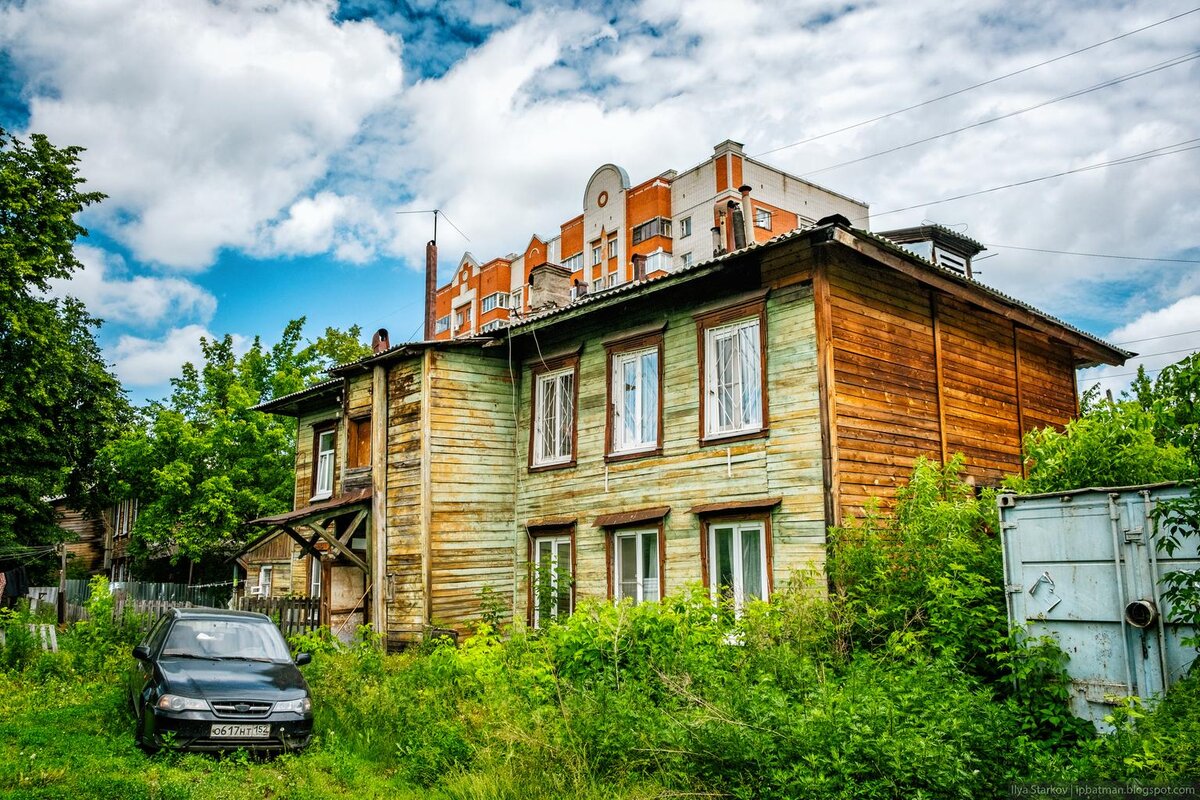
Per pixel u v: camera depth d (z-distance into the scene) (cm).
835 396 1184
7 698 1203
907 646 884
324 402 2245
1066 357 1744
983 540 1035
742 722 681
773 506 1225
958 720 664
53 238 2658
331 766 849
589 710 775
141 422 3416
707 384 1370
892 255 1252
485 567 1638
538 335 1708
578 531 1554
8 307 2577
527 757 739
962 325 1462
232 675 956
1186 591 670
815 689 746
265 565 2458
